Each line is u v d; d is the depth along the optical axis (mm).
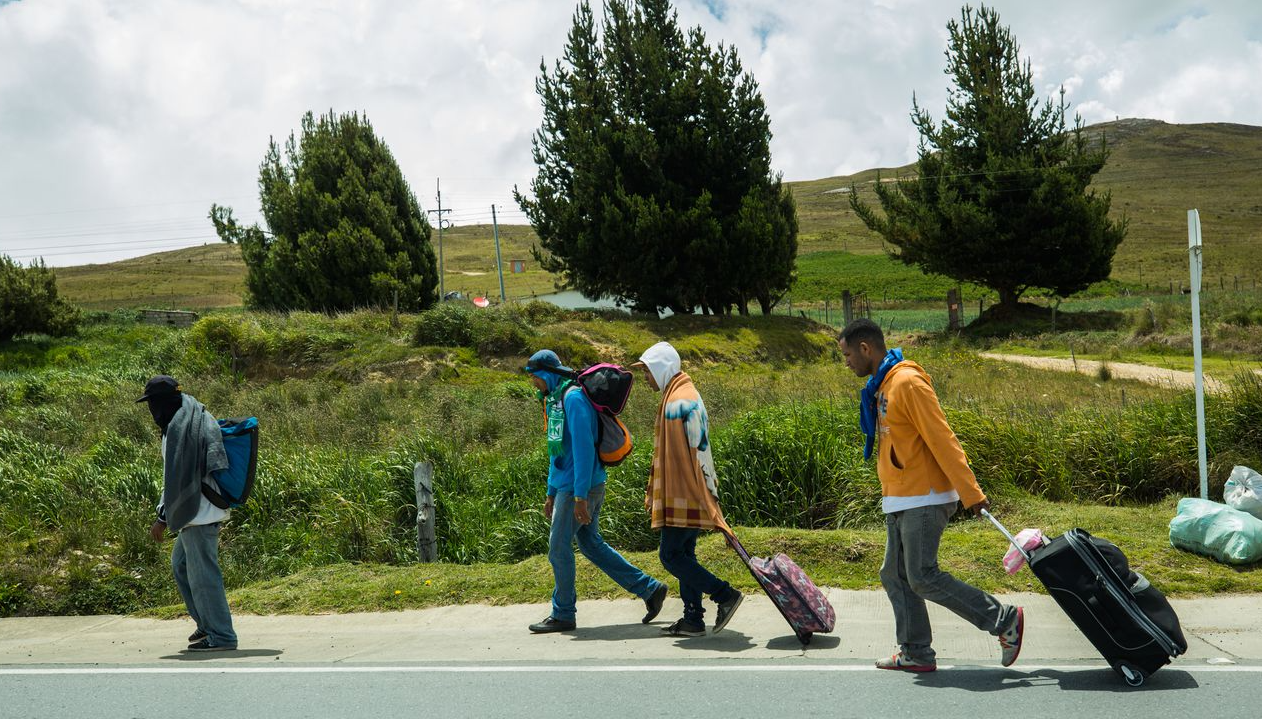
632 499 8070
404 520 8836
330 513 9008
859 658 4594
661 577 6387
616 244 29344
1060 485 8320
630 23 30516
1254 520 5875
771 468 8320
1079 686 4023
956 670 4332
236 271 123938
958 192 37969
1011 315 38938
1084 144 37875
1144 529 6805
